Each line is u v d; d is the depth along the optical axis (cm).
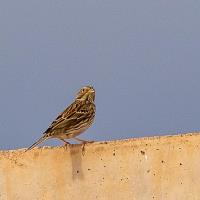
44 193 1104
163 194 1127
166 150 1132
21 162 1103
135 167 1123
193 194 1135
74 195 1112
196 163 1138
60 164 1112
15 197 1098
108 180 1118
